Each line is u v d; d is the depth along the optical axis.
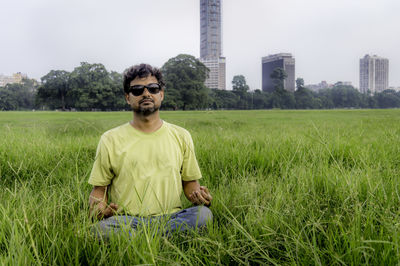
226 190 3.03
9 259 1.57
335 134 5.95
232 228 2.17
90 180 2.38
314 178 3.12
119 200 2.32
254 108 133.25
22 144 5.22
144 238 1.77
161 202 2.34
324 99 157.62
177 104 102.44
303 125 12.27
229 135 7.05
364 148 4.54
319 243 1.93
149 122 2.41
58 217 2.22
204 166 4.30
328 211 2.34
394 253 1.63
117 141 2.39
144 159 2.35
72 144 5.50
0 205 2.21
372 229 1.89
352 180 2.76
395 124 11.91
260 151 4.77
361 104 166.38
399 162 4.14
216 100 122.69
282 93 137.75
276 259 1.83
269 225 2.10
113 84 99.56
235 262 1.86
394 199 2.45
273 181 3.38
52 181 3.54
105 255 1.69
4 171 4.04
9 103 120.50
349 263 1.67
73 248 1.83
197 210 2.26
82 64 100.81
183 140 2.55
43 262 1.64
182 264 1.73
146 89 2.32
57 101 99.88
